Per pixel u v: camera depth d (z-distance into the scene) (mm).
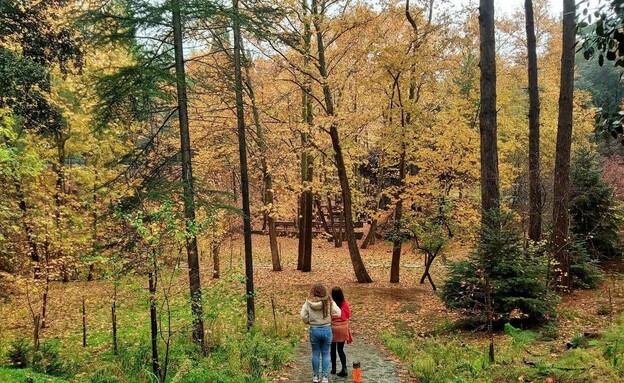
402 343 9461
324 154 18984
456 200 16922
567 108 12688
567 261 12648
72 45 12250
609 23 3338
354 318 13133
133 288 6945
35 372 6586
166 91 9820
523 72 24719
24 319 14227
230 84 11281
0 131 8625
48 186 13211
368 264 25750
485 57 11602
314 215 40344
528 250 10414
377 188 27531
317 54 18344
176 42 9898
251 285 12109
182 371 6500
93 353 10156
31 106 12102
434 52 15867
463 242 16062
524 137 21938
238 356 8352
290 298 16234
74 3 10914
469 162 16344
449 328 10539
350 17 16172
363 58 16875
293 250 32938
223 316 12289
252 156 19797
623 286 12945
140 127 13430
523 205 17938
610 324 8656
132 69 9305
